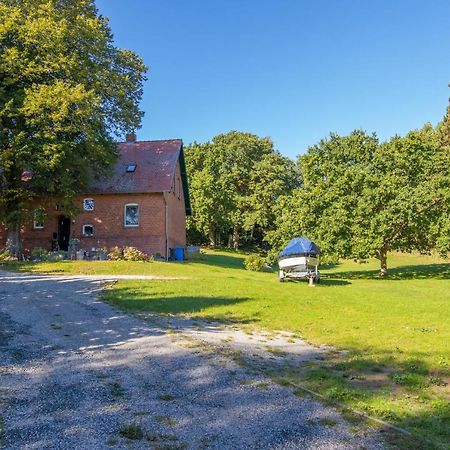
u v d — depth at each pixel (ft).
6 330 35.06
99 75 92.48
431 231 109.40
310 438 17.24
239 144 232.94
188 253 130.93
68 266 85.46
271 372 25.81
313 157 122.72
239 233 229.66
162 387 22.95
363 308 49.73
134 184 113.80
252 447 16.48
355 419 19.03
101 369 25.82
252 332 37.35
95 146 90.27
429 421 18.80
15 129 85.71
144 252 110.93
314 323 41.22
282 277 86.84
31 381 23.47
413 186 114.93
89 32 89.40
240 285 68.03
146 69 105.91
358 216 112.06
